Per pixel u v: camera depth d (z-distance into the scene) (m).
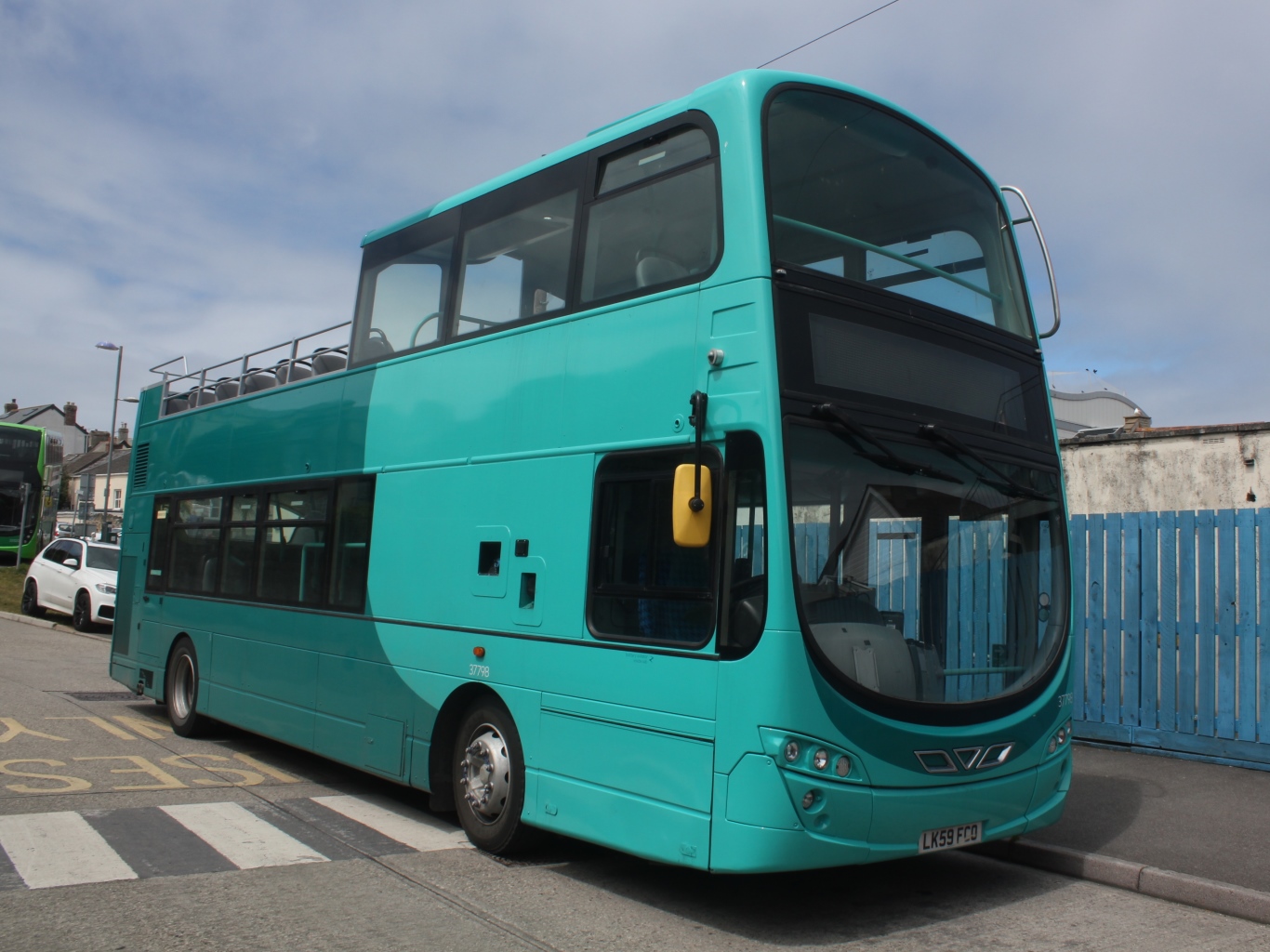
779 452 5.21
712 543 5.41
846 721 5.15
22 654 17.77
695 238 5.87
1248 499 12.52
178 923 5.11
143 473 13.32
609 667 5.88
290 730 9.07
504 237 7.43
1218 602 9.17
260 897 5.58
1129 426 20.30
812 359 5.50
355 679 8.20
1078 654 10.14
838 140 6.17
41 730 10.90
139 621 12.68
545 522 6.52
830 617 5.25
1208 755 9.17
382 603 7.96
